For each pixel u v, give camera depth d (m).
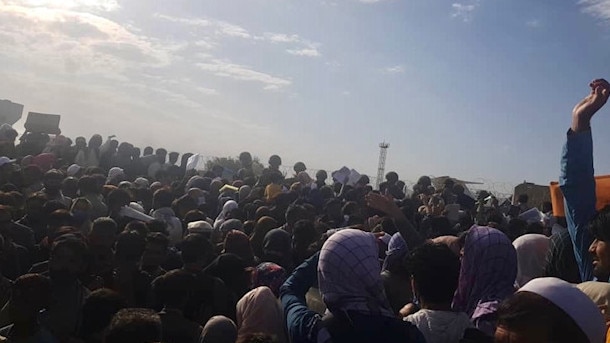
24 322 3.97
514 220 8.50
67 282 4.74
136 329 3.37
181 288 4.44
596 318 2.20
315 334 3.20
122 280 5.29
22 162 11.67
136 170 14.60
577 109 3.46
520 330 2.14
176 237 7.47
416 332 3.14
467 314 3.54
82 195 7.97
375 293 3.28
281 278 4.93
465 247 3.77
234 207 8.76
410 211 9.21
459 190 13.16
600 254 3.13
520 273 4.73
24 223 7.07
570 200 3.49
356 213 8.90
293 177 13.66
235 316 4.82
